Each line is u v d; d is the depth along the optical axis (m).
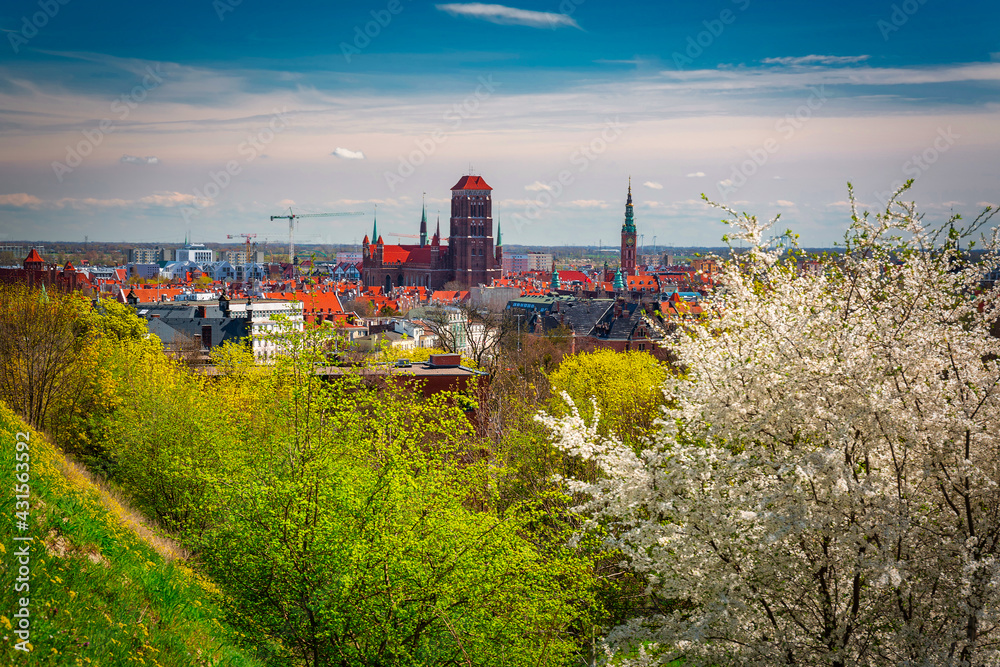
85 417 53.84
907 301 18.78
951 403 17.89
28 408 51.34
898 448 18.02
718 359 19.38
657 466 18.27
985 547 16.86
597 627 27.16
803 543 17.45
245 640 21.14
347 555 21.38
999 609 14.95
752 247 20.30
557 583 24.80
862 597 17.78
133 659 13.52
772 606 18.03
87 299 64.75
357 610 21.36
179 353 75.12
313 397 25.83
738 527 16.86
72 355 56.09
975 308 19.36
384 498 22.88
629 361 73.56
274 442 25.92
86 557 16.55
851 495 16.45
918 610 17.16
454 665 22.95
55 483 20.94
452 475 26.14
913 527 16.88
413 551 22.30
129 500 36.22
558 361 101.12
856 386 17.42
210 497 26.77
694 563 17.53
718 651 17.50
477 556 22.75
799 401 17.80
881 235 19.11
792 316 18.84
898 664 15.96
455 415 27.75
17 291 59.50
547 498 30.53
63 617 13.45
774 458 17.73
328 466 23.91
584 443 19.64
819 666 16.66
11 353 53.69
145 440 39.22
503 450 32.62
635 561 18.48
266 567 22.33
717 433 18.19
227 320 108.31
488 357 84.25
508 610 23.91
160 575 19.02
